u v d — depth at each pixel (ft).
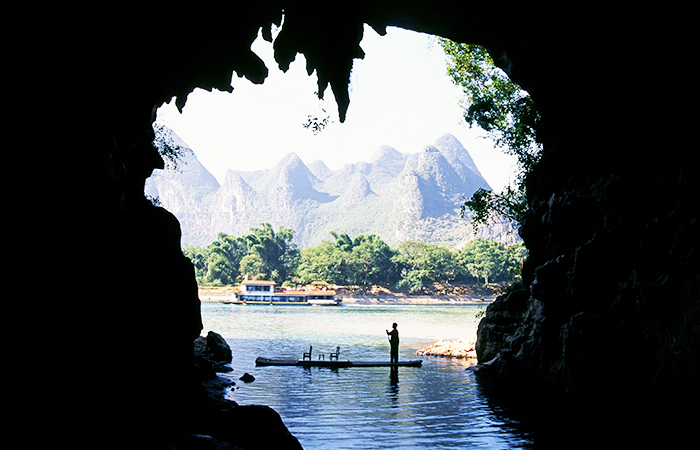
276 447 34.27
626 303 51.93
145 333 36.78
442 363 85.97
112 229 35.83
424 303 453.17
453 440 40.70
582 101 63.93
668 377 44.83
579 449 38.81
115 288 30.37
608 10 52.90
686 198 49.14
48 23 31.50
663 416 44.75
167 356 40.11
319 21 59.88
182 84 60.23
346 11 59.82
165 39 48.44
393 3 63.05
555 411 51.21
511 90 93.45
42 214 28.63
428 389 62.13
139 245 41.81
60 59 33.40
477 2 60.29
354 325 181.68
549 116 70.44
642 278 51.13
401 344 119.34
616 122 61.05
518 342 69.97
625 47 54.85
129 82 44.24
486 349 80.59
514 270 95.20
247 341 122.83
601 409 50.72
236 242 540.11
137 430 28.96
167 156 81.10
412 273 495.00
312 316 242.37
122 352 29.89
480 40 68.39
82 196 31.24
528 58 65.26
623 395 49.83
